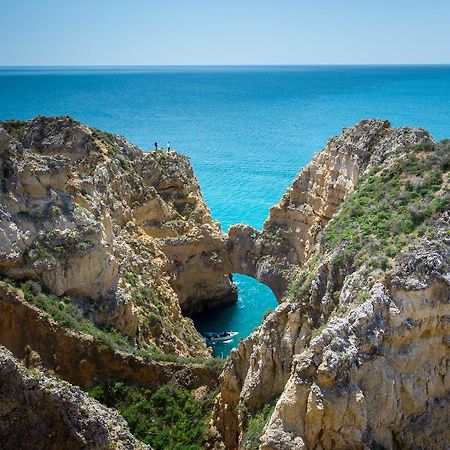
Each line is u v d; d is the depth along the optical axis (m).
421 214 27.84
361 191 34.91
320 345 22.41
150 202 51.28
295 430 22.19
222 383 30.50
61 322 31.03
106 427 19.50
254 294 59.19
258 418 26.22
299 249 48.41
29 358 30.14
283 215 50.06
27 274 32.28
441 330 24.03
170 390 32.00
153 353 33.97
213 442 29.98
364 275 25.27
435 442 23.77
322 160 47.09
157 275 45.28
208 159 117.50
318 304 27.22
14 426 18.84
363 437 21.94
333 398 21.67
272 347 27.17
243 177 101.50
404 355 23.45
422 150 35.97
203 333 50.72
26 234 32.62
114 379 31.58
